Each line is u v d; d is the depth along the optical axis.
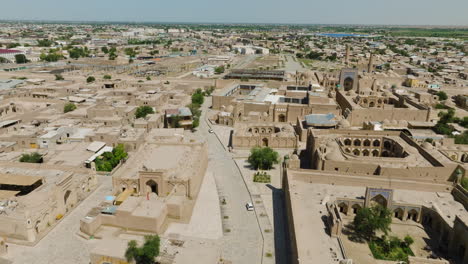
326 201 72.25
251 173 101.06
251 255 65.06
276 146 121.62
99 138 113.12
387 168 85.19
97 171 97.94
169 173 85.75
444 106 180.88
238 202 84.25
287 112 150.00
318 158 91.25
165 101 177.88
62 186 75.88
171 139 111.94
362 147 108.44
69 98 169.25
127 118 140.62
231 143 126.69
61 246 66.25
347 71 193.50
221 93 181.00
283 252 66.19
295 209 69.50
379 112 139.62
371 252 61.25
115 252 58.69
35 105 163.25
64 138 114.56
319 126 122.56
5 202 71.62
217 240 68.88
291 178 80.94
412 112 138.75
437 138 114.75
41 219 69.62
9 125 129.38
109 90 188.88
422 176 85.50
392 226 70.06
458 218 60.38
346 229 67.88
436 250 63.06
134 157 95.00
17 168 88.12
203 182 94.31
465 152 101.12
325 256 56.50
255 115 145.50
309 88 184.12
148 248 57.59
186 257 60.78
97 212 72.31
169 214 74.81
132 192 82.31
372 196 70.62
